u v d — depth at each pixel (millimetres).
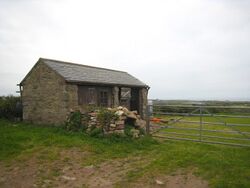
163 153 8578
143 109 21828
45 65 14789
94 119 11656
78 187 5988
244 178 5918
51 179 6512
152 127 14188
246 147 9305
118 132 10648
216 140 11469
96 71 19219
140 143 10062
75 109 13695
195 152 8320
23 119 16266
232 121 20016
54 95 14242
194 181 6039
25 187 6008
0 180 6438
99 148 9258
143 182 6164
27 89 15938
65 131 12133
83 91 15375
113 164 7684
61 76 13781
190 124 17484
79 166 7508
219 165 6832
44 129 13078
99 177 6637
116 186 5984
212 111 24594
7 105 17844
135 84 20641
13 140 10367
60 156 8398
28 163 7723
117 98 18422
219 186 5516
